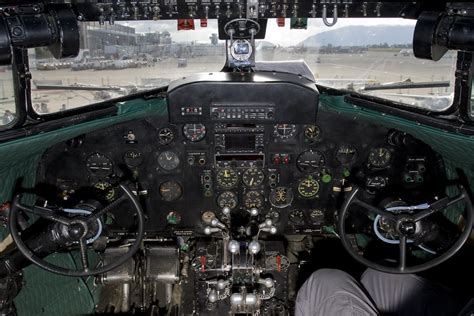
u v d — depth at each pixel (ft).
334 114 4.00
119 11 3.23
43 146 3.69
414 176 4.25
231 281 3.79
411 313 3.10
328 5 3.20
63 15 2.98
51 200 4.20
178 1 3.11
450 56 3.26
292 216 4.48
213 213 4.42
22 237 3.70
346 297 2.90
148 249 4.55
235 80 3.72
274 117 3.83
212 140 4.09
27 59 3.00
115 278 4.38
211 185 4.28
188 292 4.54
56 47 3.03
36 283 3.98
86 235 3.18
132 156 4.17
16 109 3.09
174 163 4.20
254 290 3.82
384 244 4.60
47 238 3.39
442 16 2.96
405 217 3.07
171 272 4.49
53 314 4.14
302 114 3.81
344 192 4.34
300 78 3.96
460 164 3.89
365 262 3.21
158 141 4.10
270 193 4.36
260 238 4.60
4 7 2.78
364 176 4.28
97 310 4.44
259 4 3.19
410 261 4.43
